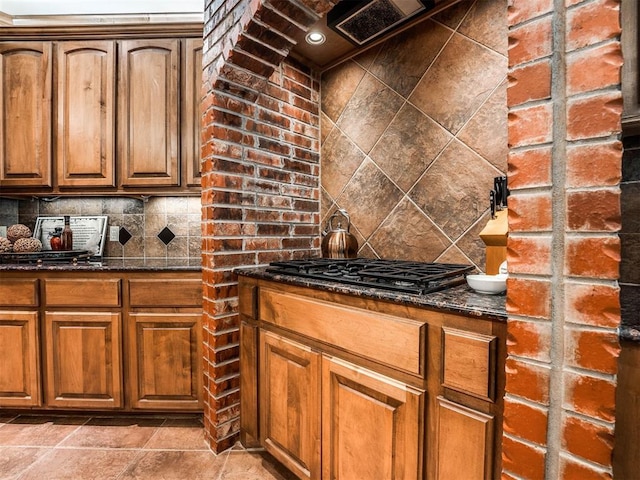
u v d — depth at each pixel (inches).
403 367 37.7
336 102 80.0
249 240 67.6
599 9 22.9
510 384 27.5
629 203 44.3
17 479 54.8
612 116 22.6
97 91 80.0
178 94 79.6
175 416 75.0
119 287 69.8
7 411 75.5
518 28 26.4
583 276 24.0
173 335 69.7
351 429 44.0
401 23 64.9
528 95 26.0
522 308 26.7
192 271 69.6
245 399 61.5
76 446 64.2
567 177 24.5
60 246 86.4
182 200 93.8
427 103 64.1
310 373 49.3
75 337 70.2
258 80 64.5
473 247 58.4
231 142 64.6
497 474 31.6
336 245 71.7
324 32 67.7
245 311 60.7
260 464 59.6
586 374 24.1
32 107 80.7
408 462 37.8
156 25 78.4
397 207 68.9
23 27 78.6
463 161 59.6
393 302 38.6
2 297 70.5
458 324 33.7
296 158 77.4
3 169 80.9
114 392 70.4
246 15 53.9
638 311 32.3
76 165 80.4
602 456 23.5
